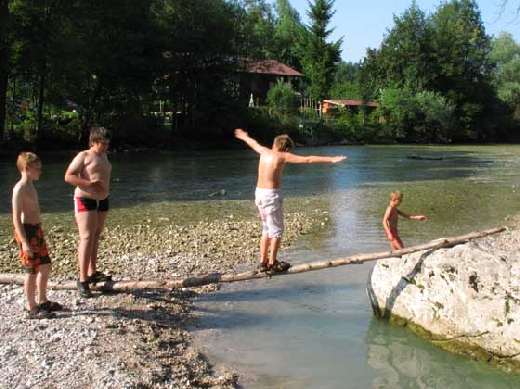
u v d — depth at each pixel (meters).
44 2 35.88
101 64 40.31
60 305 8.18
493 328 7.10
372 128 65.06
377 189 24.50
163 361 6.89
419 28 71.88
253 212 18.28
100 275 9.17
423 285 7.99
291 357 7.32
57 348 6.82
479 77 74.00
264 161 8.24
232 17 52.75
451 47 71.38
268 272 8.59
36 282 8.56
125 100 46.41
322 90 74.88
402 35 72.25
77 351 6.77
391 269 8.55
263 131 56.12
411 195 22.70
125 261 11.70
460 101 71.69
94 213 8.66
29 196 7.55
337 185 25.89
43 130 41.50
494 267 7.39
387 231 10.58
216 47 50.66
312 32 75.81
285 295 9.83
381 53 73.75
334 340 7.88
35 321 7.66
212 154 44.41
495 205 20.27
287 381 6.66
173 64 48.94
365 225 16.22
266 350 7.55
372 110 73.69
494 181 27.73
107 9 40.41
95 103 44.84
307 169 33.91
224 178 27.94
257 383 6.60
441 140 68.88
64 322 7.69
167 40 46.97
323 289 10.15
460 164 37.81
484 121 72.44
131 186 24.67
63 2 37.72
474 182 27.30
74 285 9.13
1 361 6.41
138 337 7.50
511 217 17.72
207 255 12.43
